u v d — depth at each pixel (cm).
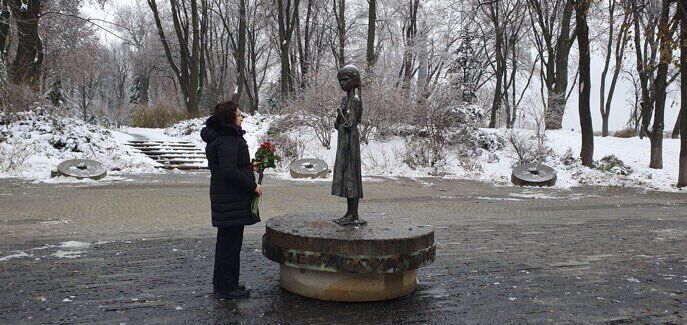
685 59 1758
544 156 2264
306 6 3931
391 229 493
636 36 2267
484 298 491
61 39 3200
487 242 770
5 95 2117
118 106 5234
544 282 552
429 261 482
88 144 2103
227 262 466
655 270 612
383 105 2467
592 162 2214
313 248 452
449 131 2439
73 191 1312
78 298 463
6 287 493
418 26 3847
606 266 629
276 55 4941
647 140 2856
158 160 2250
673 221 1019
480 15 3547
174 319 414
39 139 2016
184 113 3528
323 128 2445
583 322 430
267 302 462
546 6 2933
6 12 2361
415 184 1762
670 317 446
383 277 471
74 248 671
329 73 2611
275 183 1689
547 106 2900
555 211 1148
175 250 666
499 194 1510
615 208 1226
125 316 419
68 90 3609
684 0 1655
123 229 815
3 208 1016
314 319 421
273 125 2595
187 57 3569
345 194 509
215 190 452
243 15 3556
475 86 3731
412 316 434
